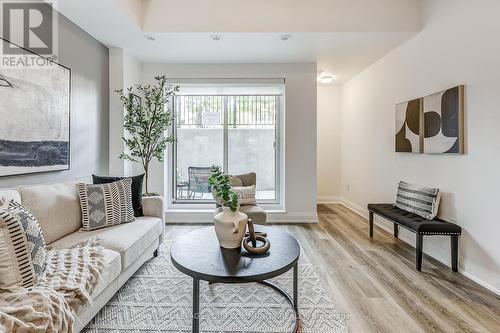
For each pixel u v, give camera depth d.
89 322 1.65
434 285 2.21
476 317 1.79
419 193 2.85
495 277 2.13
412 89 3.16
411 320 1.75
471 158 2.34
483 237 2.23
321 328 1.67
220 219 1.69
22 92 2.09
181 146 4.36
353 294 2.07
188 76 4.04
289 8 3.02
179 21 3.01
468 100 2.37
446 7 2.61
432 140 2.77
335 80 5.11
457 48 2.48
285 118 4.06
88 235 2.07
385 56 3.76
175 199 4.38
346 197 5.35
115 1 2.45
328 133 5.65
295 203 4.11
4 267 1.26
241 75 4.04
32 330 1.07
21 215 1.40
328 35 3.10
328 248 3.04
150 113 3.71
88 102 3.03
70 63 2.72
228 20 3.01
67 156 2.64
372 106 4.18
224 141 4.36
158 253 2.79
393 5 3.00
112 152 3.48
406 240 3.25
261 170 4.39
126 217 2.40
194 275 1.39
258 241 1.80
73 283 1.37
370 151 4.27
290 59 3.90
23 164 2.10
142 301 1.95
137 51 3.57
